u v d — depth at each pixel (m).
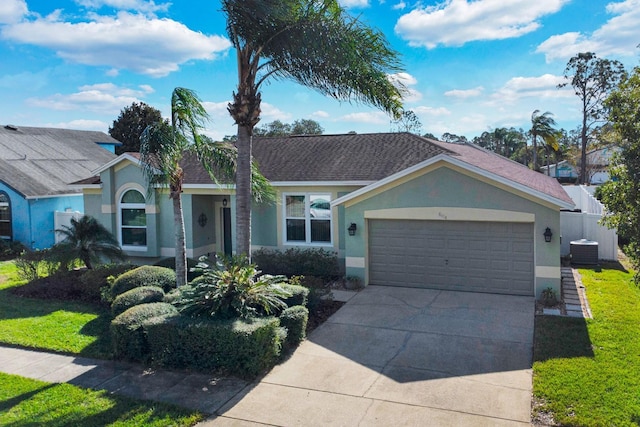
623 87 7.91
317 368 9.09
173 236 18.62
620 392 7.59
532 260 13.34
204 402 7.85
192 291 10.13
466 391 7.99
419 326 11.19
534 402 7.52
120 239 19.34
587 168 56.38
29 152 30.23
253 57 11.89
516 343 9.97
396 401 7.74
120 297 11.30
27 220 23.70
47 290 14.73
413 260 14.70
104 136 42.00
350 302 13.30
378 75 11.95
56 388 8.39
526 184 14.11
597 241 18.50
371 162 17.69
